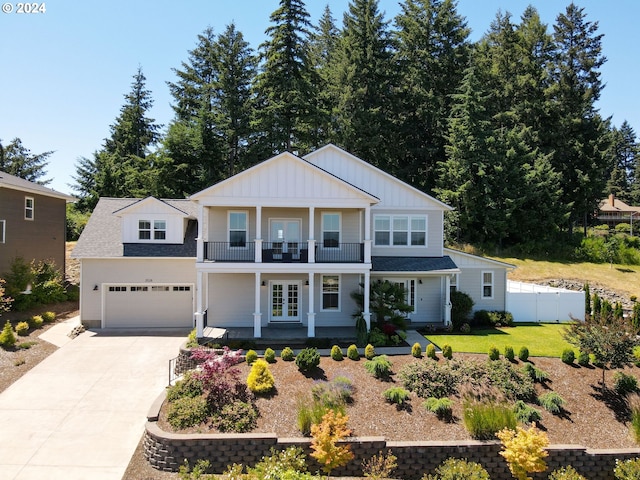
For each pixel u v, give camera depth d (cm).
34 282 2384
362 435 1128
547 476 1095
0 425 1166
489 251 3712
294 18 3481
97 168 5084
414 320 2142
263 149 3594
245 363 1480
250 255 2036
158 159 3722
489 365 1404
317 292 2059
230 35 4225
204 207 2092
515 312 2284
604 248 3747
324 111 3547
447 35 4112
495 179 3578
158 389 1409
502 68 4362
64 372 1523
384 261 2108
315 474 1068
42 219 2673
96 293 2097
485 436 1135
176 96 4375
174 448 1052
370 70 3775
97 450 1079
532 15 4812
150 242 2150
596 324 1445
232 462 1066
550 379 1417
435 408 1209
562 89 4150
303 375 1378
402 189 2175
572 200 4097
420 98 3934
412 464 1090
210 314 2028
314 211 2072
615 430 1234
